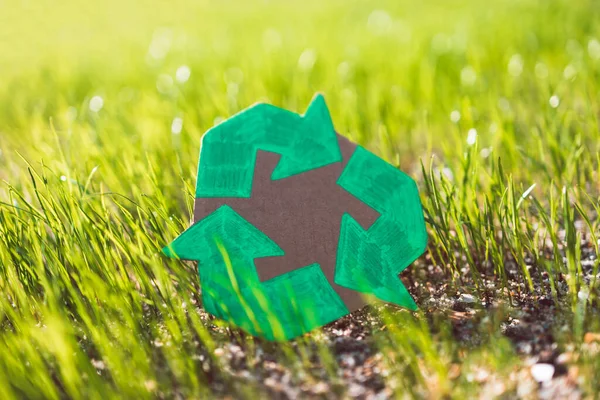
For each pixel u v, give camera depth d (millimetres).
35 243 542
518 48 951
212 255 535
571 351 511
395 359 514
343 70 882
